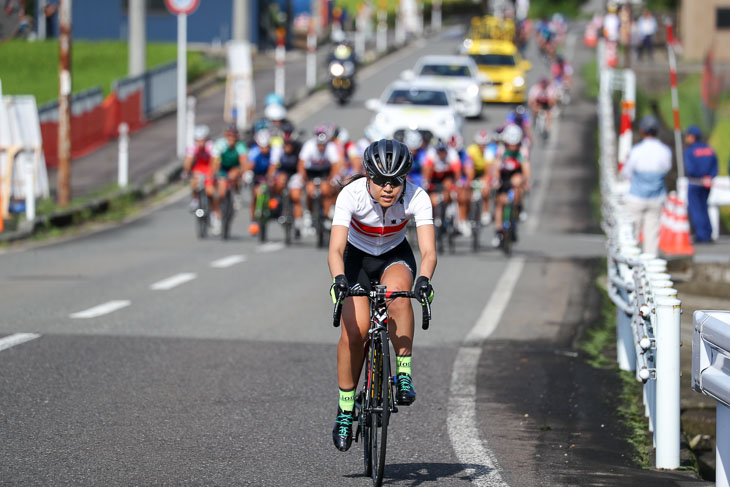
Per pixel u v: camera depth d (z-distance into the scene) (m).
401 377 19.03
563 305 40.03
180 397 25.41
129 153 97.25
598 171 95.56
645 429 23.66
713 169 64.44
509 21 193.12
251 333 33.41
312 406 24.86
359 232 19.69
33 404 24.45
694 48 165.62
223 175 62.34
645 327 22.48
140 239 61.38
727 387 16.34
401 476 19.89
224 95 137.88
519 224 72.62
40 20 184.38
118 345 31.14
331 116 123.25
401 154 18.78
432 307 39.38
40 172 66.50
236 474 19.70
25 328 33.47
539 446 22.23
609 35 144.62
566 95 135.00
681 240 56.84
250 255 54.19
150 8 188.88
